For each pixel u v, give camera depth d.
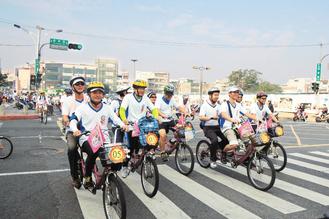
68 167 7.07
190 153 6.59
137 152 6.03
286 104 38.72
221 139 6.97
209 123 6.96
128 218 4.38
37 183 5.85
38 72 26.05
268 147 6.34
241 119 6.63
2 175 6.37
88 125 4.78
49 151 8.97
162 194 5.40
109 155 4.01
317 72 33.28
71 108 5.38
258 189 5.79
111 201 4.15
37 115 21.12
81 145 4.78
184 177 6.52
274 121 7.42
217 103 7.05
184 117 7.32
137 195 5.32
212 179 6.41
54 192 5.36
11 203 4.83
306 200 5.25
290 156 9.25
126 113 6.14
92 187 4.77
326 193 5.65
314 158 8.97
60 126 14.77
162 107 7.25
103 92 4.76
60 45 23.31
